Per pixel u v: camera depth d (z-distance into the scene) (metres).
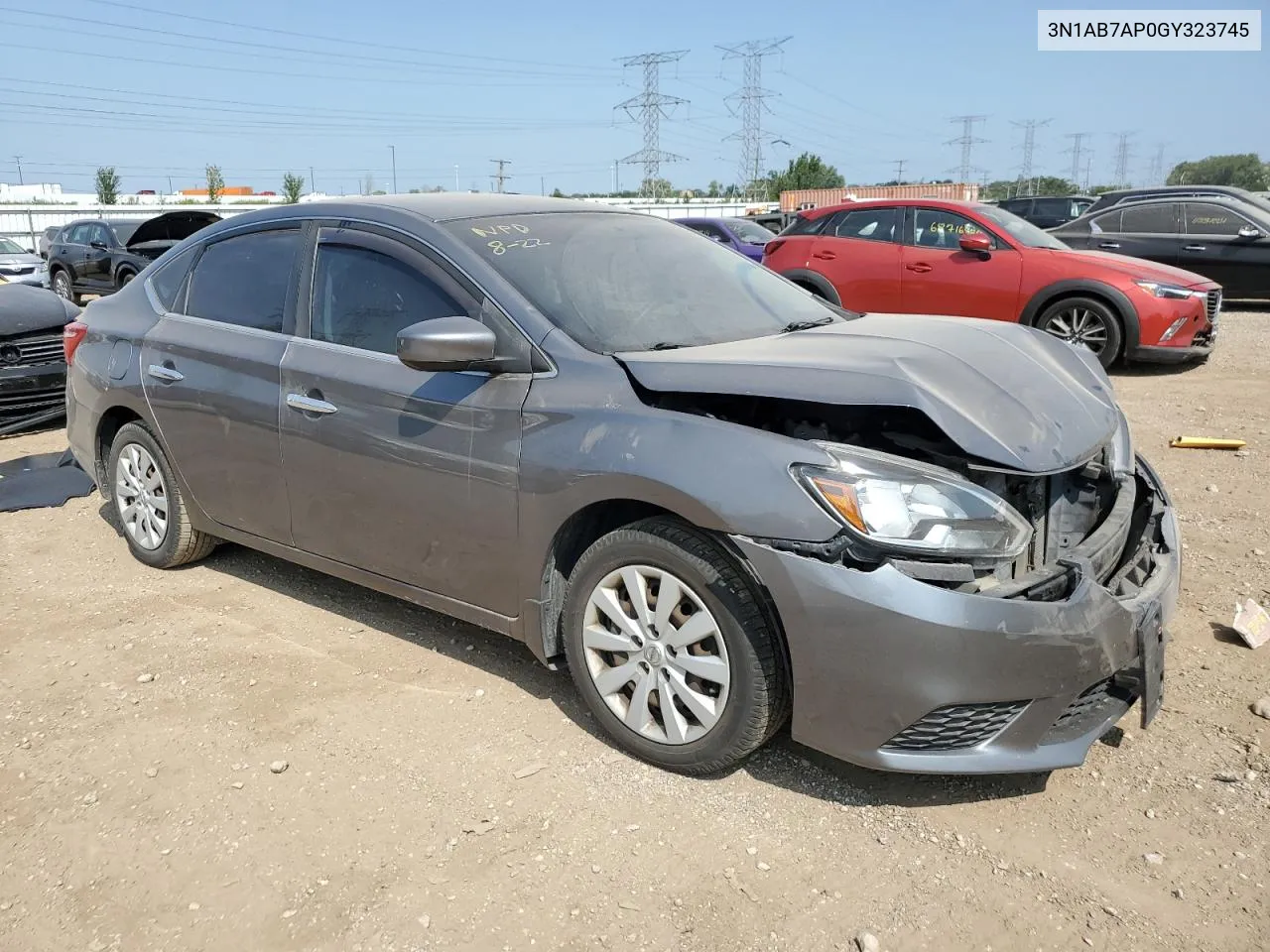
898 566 2.44
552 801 2.79
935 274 9.39
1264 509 5.05
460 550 3.21
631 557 2.82
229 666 3.61
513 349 3.05
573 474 2.84
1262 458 5.99
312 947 2.28
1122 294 8.57
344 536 3.58
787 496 2.50
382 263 3.46
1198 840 2.56
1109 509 3.08
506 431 3.01
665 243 3.85
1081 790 2.79
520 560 3.06
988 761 2.52
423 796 2.82
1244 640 3.57
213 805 2.80
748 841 2.61
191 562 4.57
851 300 9.90
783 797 2.79
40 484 5.86
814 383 2.62
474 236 3.36
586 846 2.60
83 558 4.73
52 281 17.08
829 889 2.43
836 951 2.24
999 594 2.46
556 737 3.11
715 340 3.26
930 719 2.48
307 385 3.55
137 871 2.55
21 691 3.47
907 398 2.55
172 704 3.35
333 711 3.29
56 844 2.66
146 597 4.25
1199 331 8.75
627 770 2.93
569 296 3.22
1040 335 3.57
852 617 2.45
